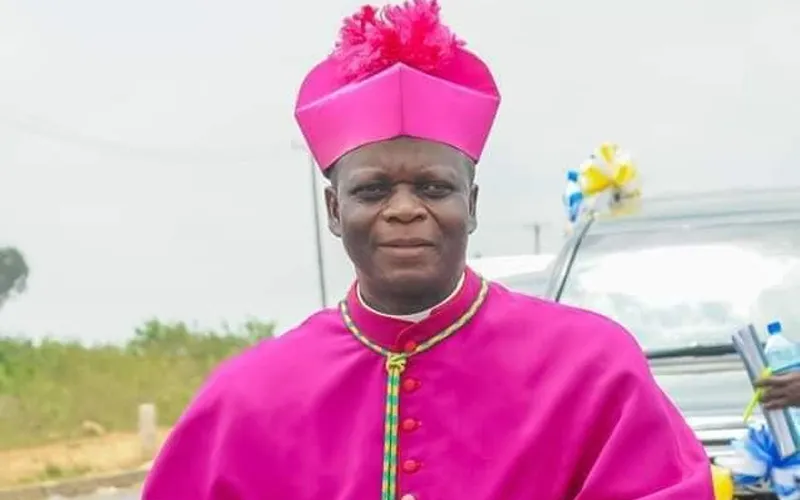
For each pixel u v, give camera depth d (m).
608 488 3.62
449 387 3.82
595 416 3.71
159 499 3.96
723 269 7.95
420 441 3.79
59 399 42.91
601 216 8.68
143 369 48.94
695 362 7.44
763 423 6.29
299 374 3.96
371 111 3.78
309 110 3.93
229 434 3.89
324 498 3.80
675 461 3.68
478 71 3.96
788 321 7.61
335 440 3.86
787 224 8.19
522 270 10.41
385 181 3.79
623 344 3.83
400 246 3.78
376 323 3.92
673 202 8.84
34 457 33.53
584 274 8.14
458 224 3.81
